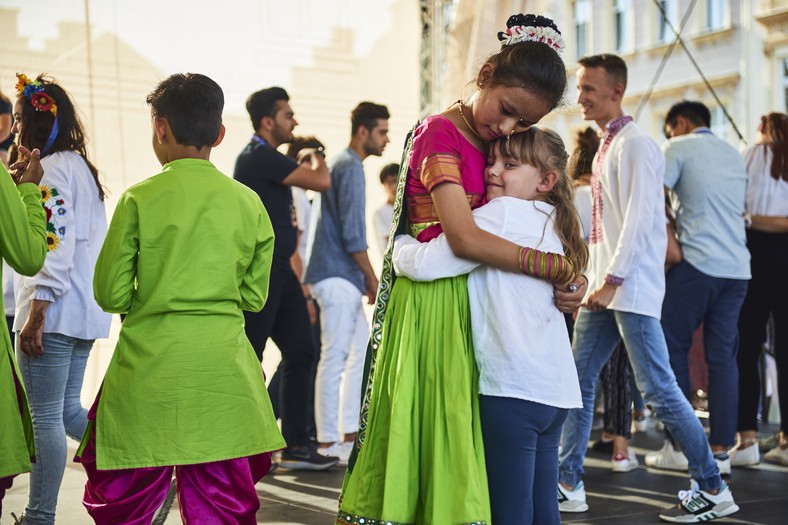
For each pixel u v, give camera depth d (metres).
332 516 3.93
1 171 2.51
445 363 2.45
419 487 2.46
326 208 5.22
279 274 4.66
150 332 2.51
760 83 14.11
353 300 5.22
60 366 3.23
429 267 2.45
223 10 7.50
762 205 5.31
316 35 7.91
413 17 8.13
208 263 2.56
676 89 15.44
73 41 6.96
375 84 8.12
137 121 7.08
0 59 6.77
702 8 15.00
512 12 6.76
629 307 3.87
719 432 4.76
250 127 7.65
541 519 2.55
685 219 4.79
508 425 2.41
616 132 4.02
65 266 3.11
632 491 4.46
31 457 2.62
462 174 2.50
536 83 2.39
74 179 3.28
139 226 2.52
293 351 4.84
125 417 2.49
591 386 4.11
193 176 2.62
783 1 13.73
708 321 4.83
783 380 5.17
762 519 3.90
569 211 2.55
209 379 2.53
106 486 2.55
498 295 2.42
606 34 16.42
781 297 5.19
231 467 2.62
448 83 7.28
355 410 5.41
